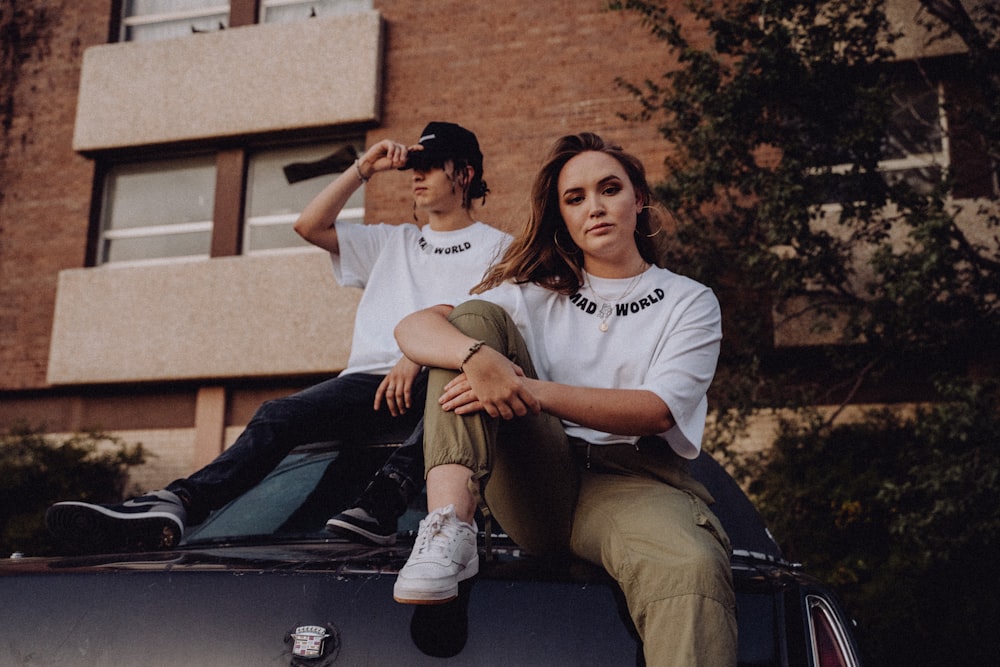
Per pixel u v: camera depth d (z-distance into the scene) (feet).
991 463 18.15
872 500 21.47
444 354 6.32
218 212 33.40
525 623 5.55
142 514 7.84
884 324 22.13
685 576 5.54
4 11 36.45
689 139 23.81
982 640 19.11
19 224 34.71
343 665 5.42
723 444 23.27
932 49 27.02
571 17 31.42
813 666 5.77
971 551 19.51
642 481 6.79
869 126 20.58
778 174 21.36
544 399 6.34
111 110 34.12
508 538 7.44
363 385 9.39
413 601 5.35
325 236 10.78
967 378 19.79
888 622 19.66
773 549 8.80
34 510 27.76
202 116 33.27
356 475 8.72
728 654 5.41
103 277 32.55
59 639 5.79
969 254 21.27
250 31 33.42
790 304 25.96
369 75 32.09
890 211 25.80
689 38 30.32
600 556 6.25
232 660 5.52
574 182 7.32
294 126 32.45
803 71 20.98
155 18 36.04
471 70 31.96
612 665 5.44
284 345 30.60
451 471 6.07
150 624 5.71
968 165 26.48
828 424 23.54
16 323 33.88
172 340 31.55
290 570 5.83
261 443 8.78
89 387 32.73
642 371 7.13
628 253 7.43
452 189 10.58
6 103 35.76
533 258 7.49
